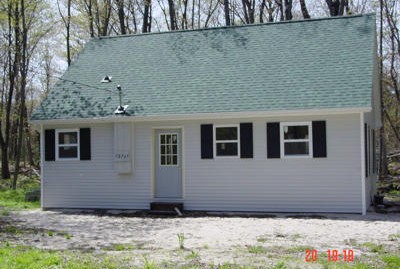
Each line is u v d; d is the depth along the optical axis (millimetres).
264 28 19000
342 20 18141
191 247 10289
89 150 17719
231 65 17828
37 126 18891
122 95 17922
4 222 14680
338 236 11492
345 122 15117
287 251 9680
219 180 16312
